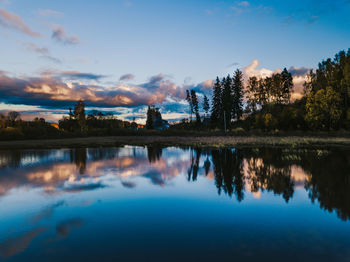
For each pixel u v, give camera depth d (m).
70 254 4.21
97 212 6.40
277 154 18.36
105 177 11.00
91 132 64.25
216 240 4.69
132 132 64.12
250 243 4.54
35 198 7.70
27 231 5.24
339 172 10.90
